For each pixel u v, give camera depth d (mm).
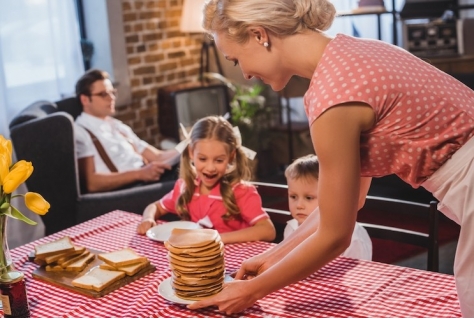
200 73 5227
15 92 3973
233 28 1351
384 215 4059
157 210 2283
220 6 1361
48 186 3057
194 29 4668
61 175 3064
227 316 1414
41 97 4094
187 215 2240
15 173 1407
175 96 4574
